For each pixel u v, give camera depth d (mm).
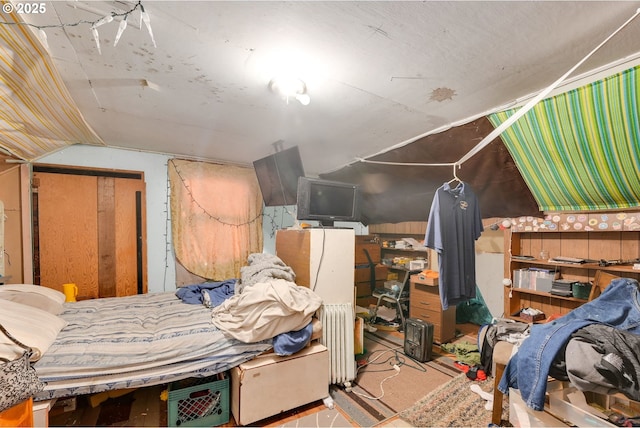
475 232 2102
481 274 3773
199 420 1858
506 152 2209
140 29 1234
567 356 1417
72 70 1562
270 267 2373
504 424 1849
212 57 1457
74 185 2934
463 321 3928
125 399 2145
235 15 1153
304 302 2057
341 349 2352
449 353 3020
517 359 1602
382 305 4375
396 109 2043
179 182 3414
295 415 1996
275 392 1939
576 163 1946
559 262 2500
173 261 3434
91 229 3000
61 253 2861
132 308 2484
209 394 1902
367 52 1400
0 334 1400
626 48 1317
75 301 2715
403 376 2521
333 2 1072
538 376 1443
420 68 1532
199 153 3416
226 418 1930
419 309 3516
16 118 1872
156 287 3330
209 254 3549
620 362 1321
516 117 1688
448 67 1516
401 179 3217
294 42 1332
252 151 3312
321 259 2373
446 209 1950
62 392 1563
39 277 2762
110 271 3076
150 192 3324
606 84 1492
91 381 1626
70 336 1797
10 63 1320
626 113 1525
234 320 2004
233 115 2221
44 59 1411
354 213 2742
